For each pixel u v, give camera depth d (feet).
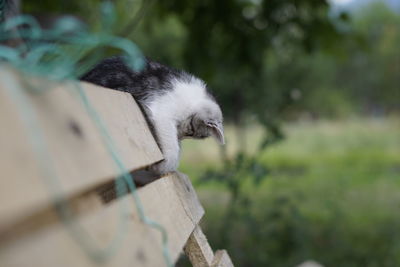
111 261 3.44
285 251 18.71
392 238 20.71
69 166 3.35
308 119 94.94
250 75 24.32
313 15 21.34
